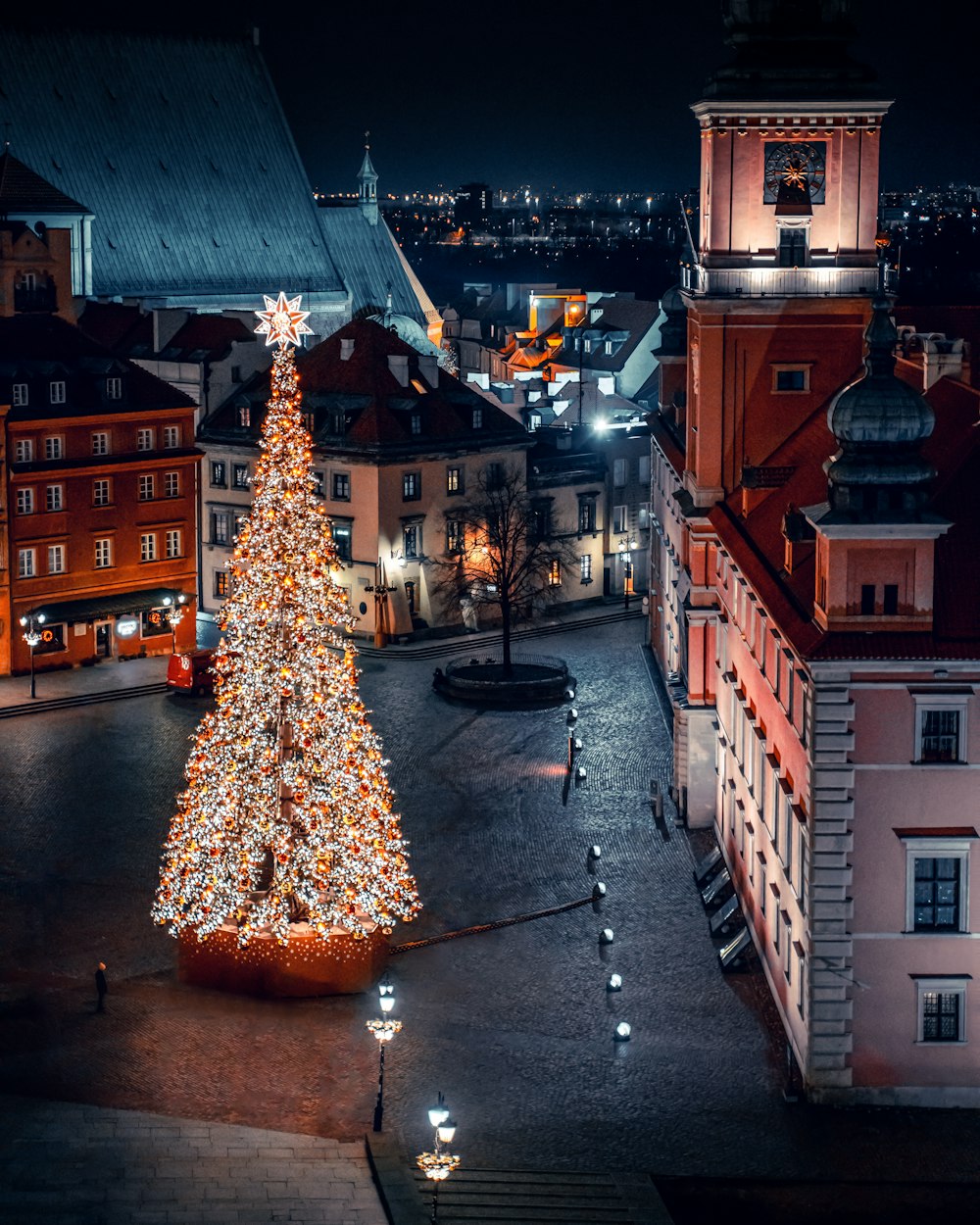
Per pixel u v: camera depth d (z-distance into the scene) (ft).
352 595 483.51
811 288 336.70
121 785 362.94
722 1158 224.33
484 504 475.72
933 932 234.38
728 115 330.75
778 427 340.18
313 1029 257.96
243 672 269.44
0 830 335.67
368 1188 216.95
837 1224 211.00
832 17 329.52
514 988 271.49
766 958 271.90
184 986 271.69
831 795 231.50
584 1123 232.53
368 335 497.46
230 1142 226.17
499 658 463.42
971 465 244.42
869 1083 237.04
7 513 441.27
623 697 431.02
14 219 633.20
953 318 379.76
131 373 465.88
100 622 460.55
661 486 449.48
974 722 231.30
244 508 508.53
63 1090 238.48
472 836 336.08
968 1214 213.25
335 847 269.03
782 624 248.11
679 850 330.13
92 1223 205.98
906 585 230.07
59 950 282.97
